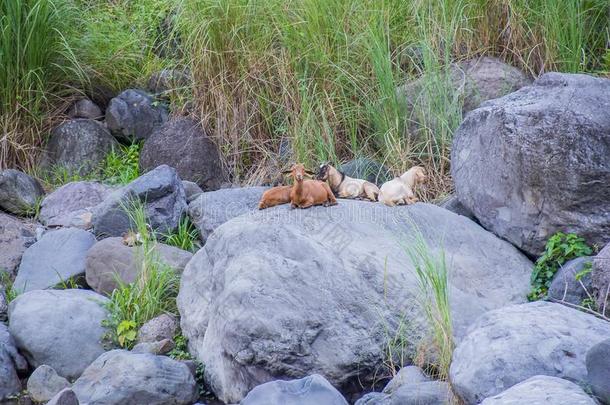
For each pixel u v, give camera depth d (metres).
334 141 14.21
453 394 8.73
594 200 10.80
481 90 14.11
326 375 9.66
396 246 10.42
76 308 11.24
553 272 10.75
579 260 10.43
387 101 13.87
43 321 11.00
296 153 14.02
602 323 8.94
